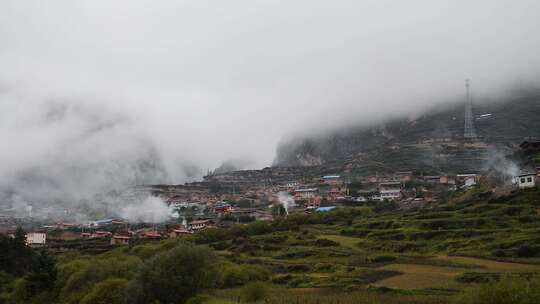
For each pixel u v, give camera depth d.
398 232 141.88
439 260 104.25
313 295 86.44
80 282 113.00
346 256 131.00
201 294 100.69
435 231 130.12
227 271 113.50
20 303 119.38
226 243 173.50
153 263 101.56
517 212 131.88
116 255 153.12
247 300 90.00
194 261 101.69
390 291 80.81
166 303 97.31
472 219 132.00
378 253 127.56
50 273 123.06
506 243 104.50
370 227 163.88
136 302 95.69
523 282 57.69
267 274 118.12
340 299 78.62
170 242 165.25
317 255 136.50
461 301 62.34
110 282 102.94
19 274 156.25
